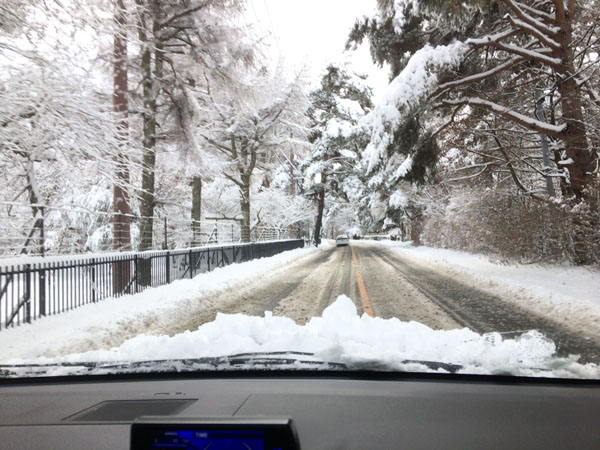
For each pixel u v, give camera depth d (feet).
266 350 12.99
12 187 45.14
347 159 159.43
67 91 34.94
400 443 6.18
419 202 109.60
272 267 65.26
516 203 50.72
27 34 31.40
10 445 6.26
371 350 11.86
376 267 62.80
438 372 9.75
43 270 25.76
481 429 6.74
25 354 18.29
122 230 44.57
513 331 20.94
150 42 49.93
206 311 30.96
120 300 31.89
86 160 40.32
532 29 45.55
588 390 8.85
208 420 4.70
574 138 45.70
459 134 61.52
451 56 48.44
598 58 46.60
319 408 7.67
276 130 95.91
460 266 55.11
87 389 9.30
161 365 10.69
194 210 86.84
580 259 42.52
